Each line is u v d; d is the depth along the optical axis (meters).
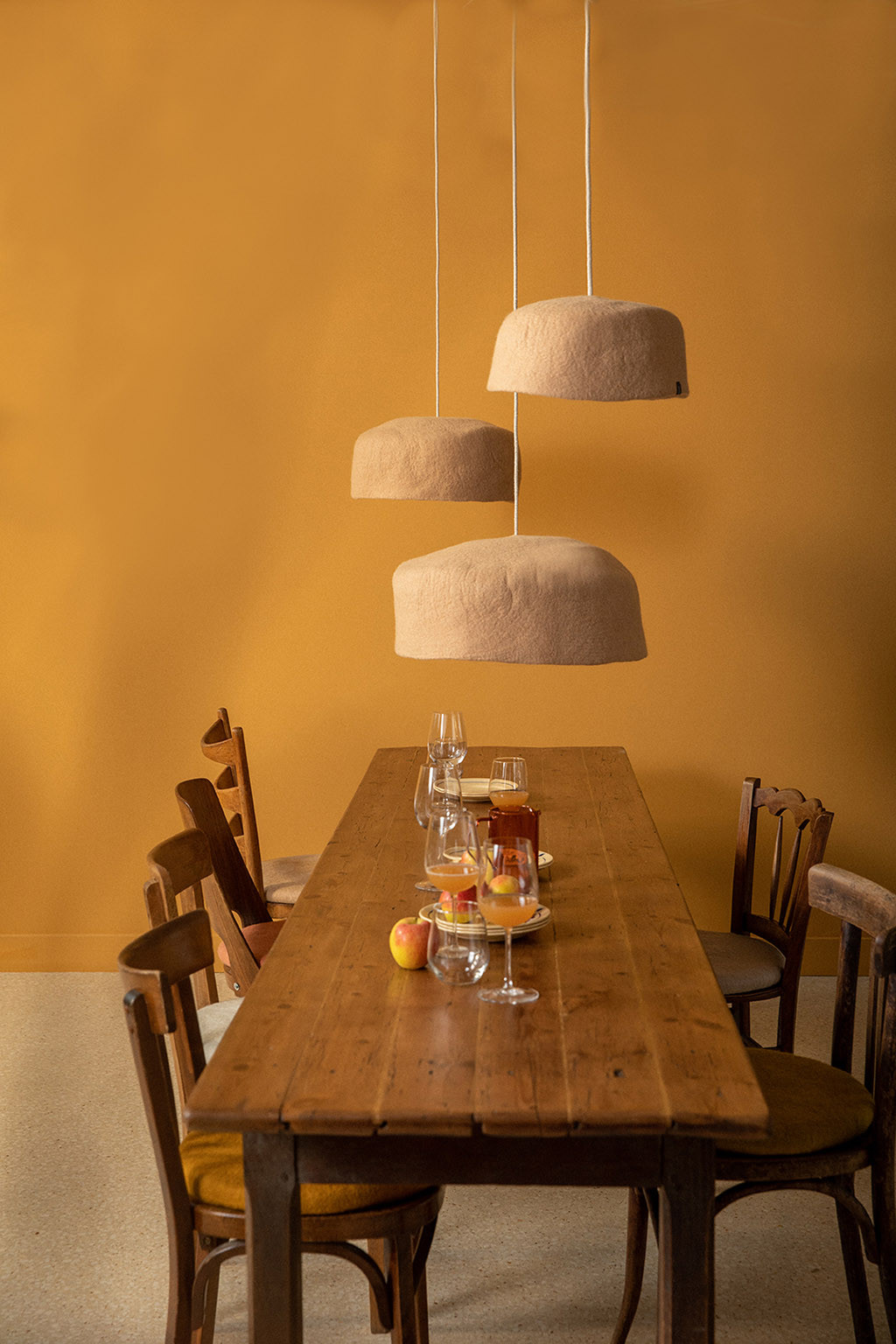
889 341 3.99
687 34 3.95
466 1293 2.43
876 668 4.09
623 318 1.88
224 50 4.01
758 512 4.06
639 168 3.99
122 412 4.11
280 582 4.16
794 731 4.12
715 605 4.10
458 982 1.86
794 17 3.93
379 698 4.18
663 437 4.06
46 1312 2.38
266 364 4.09
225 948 2.82
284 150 4.03
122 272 4.07
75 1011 3.87
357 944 2.06
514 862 1.84
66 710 4.20
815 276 3.99
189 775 4.22
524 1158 1.56
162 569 4.16
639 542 4.10
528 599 1.83
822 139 3.95
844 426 4.02
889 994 1.96
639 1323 2.32
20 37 4.01
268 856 4.24
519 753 3.69
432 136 4.03
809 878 2.31
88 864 4.24
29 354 4.09
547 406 4.07
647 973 1.92
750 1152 1.97
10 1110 3.22
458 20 3.98
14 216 4.06
